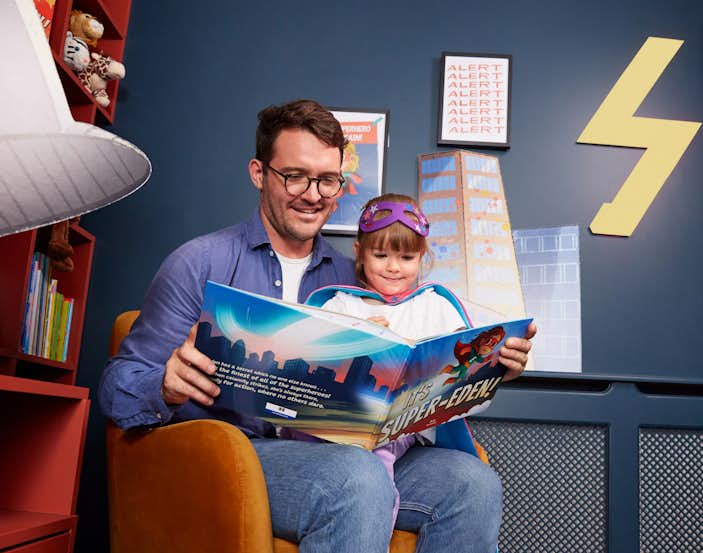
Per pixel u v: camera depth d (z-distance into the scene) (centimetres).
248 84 220
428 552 112
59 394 127
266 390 104
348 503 98
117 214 212
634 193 216
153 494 113
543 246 211
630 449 191
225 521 99
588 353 208
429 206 210
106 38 217
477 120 218
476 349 110
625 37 225
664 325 211
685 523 188
